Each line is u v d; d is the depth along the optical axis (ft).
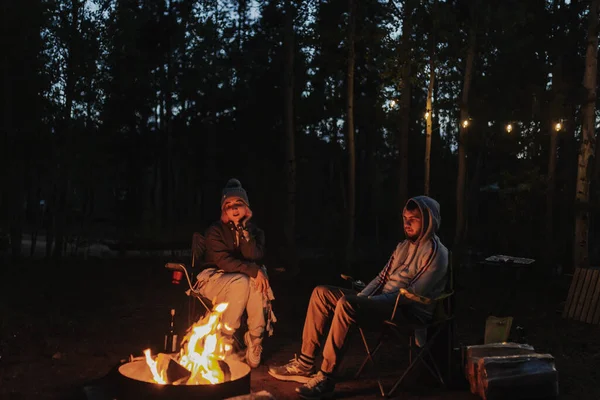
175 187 69.00
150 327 20.99
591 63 28.55
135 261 40.60
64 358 16.44
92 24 35.47
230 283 15.72
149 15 56.54
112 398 12.73
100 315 22.85
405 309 14.21
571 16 38.45
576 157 45.75
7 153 36.91
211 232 16.49
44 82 35.76
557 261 40.06
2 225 42.47
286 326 22.56
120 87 39.88
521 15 36.11
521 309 26.45
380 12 38.81
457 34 38.11
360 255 47.93
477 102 43.24
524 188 40.63
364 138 69.51
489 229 47.65
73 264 37.68
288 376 14.89
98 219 67.15
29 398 13.05
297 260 37.81
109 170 41.22
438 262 14.14
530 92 41.34
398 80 37.68
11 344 17.63
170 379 12.23
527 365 13.62
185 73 60.34
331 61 40.37
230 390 11.83
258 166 63.31
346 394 14.03
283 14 40.09
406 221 14.76
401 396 13.92
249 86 61.93
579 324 23.24
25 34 34.45
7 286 28.45
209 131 66.33
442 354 14.74
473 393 14.07
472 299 28.89
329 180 70.74
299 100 46.57
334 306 14.62
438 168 66.49
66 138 36.70
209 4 58.13
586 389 14.78
